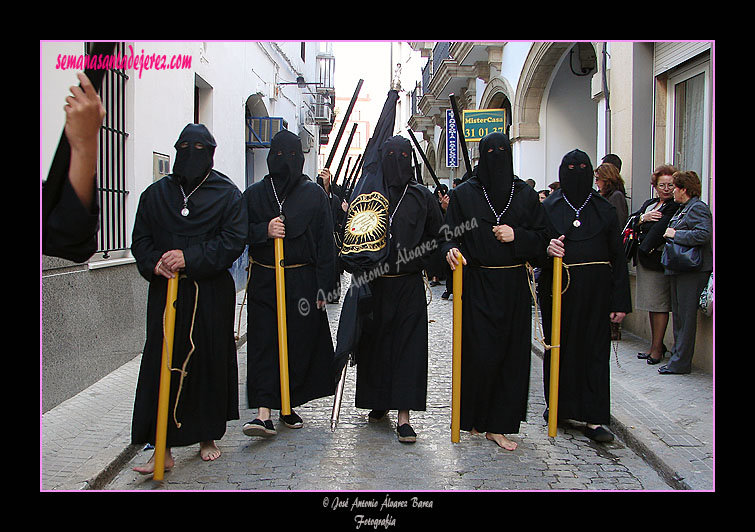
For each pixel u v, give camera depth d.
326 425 4.77
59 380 4.96
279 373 4.42
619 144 8.33
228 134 11.49
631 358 6.53
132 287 6.50
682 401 5.05
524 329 4.21
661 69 7.65
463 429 4.30
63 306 5.05
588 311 4.46
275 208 4.49
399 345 4.43
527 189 4.21
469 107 17.78
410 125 28.14
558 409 4.52
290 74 17.78
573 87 12.96
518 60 13.36
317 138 26.52
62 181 1.67
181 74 8.02
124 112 6.39
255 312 4.50
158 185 3.83
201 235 3.75
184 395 3.76
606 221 4.45
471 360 4.19
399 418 4.46
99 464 3.74
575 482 3.74
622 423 4.50
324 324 4.71
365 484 3.68
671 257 5.66
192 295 3.76
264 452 4.20
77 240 1.73
